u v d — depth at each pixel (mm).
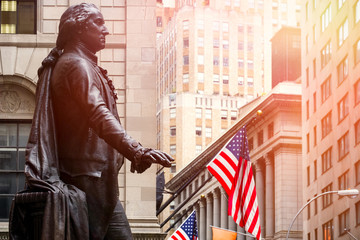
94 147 5648
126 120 29281
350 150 74625
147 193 28828
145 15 29938
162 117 158375
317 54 85562
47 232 5387
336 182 78562
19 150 29047
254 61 163000
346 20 76625
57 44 5852
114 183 5711
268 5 167875
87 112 5520
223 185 24828
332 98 80188
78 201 5492
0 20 30000
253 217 25172
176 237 31484
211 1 165875
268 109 94562
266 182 96875
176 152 156125
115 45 29688
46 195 5461
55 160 5621
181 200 126562
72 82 5594
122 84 29516
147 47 29797
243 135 25094
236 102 159375
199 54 160875
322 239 82625
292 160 93000
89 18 5801
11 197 28734
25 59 29484
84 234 5473
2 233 27703
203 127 157250
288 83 94938
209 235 111750
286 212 92125
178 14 163000
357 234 72250
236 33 163000
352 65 74500
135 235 28203
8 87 29328
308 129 88125
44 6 29969
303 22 91000
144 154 5328
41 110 5676
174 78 164000
